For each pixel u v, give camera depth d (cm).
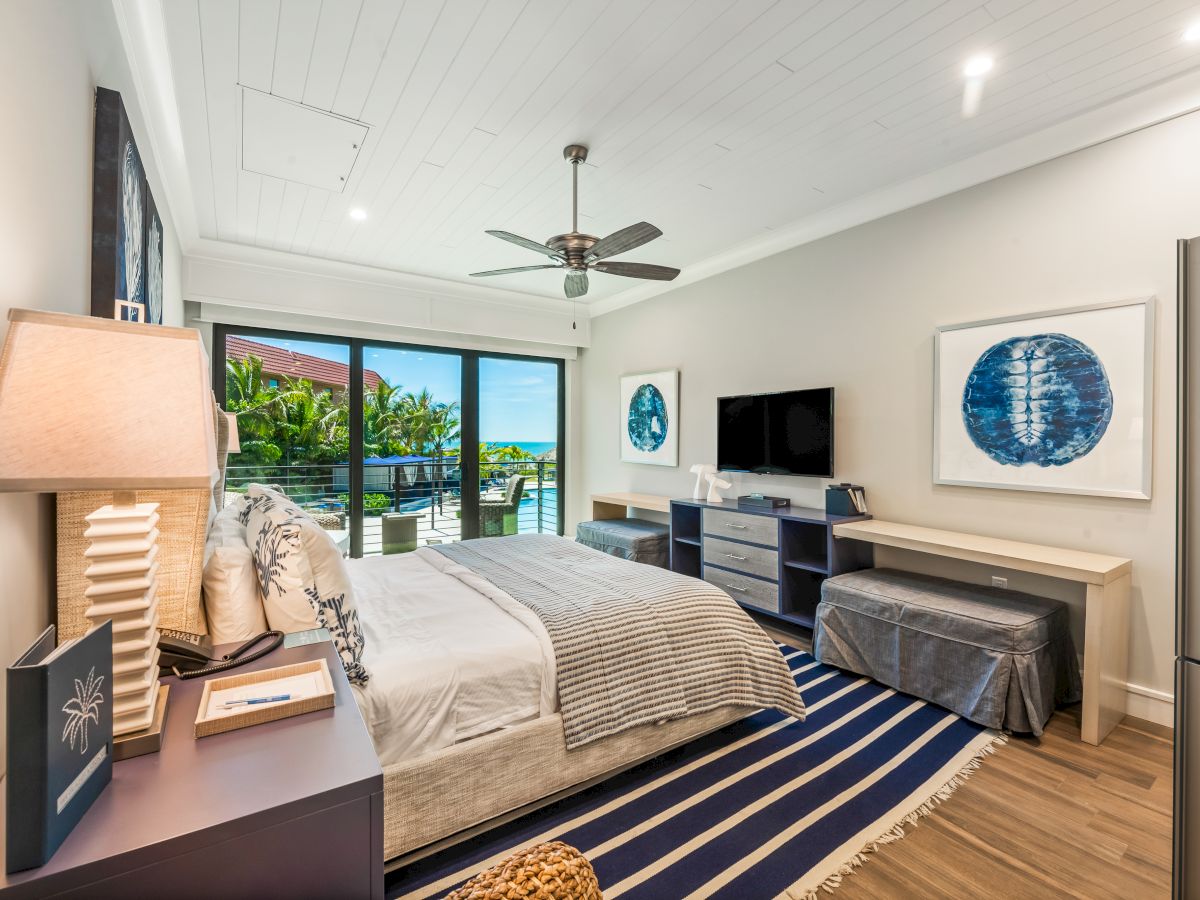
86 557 91
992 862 164
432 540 549
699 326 484
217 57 215
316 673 126
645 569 276
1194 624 123
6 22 94
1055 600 269
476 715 173
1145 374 244
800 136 274
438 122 260
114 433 83
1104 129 253
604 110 251
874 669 283
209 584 147
